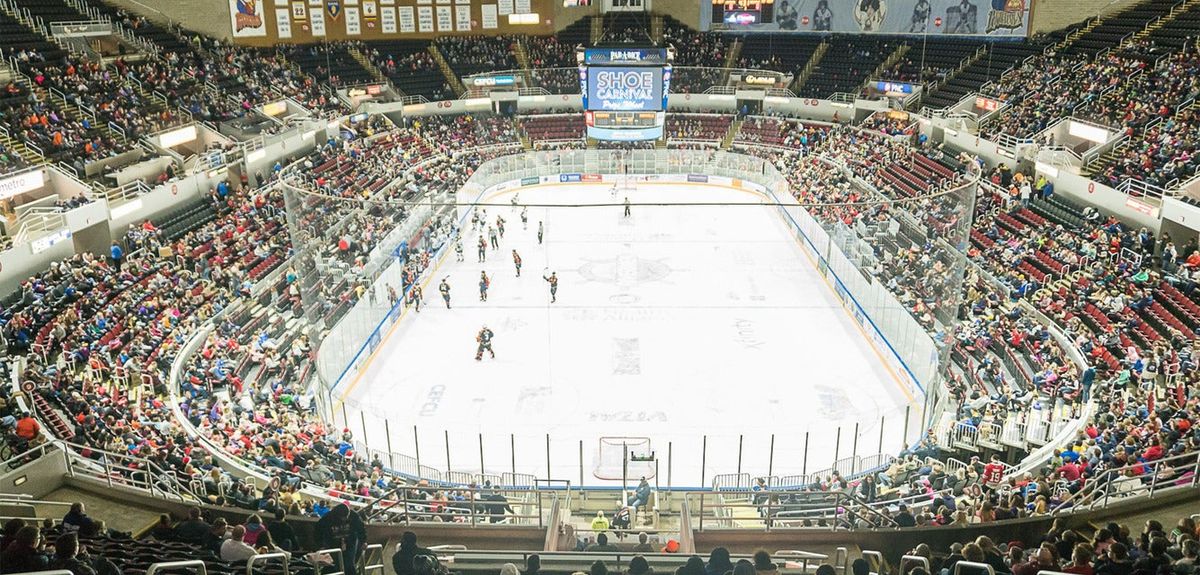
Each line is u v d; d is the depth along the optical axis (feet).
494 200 152.05
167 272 95.04
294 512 47.29
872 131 161.38
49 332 78.89
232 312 92.12
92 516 45.52
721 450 72.33
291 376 85.56
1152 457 52.44
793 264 119.24
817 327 98.78
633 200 150.61
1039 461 60.44
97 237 98.89
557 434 75.51
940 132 148.77
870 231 94.79
